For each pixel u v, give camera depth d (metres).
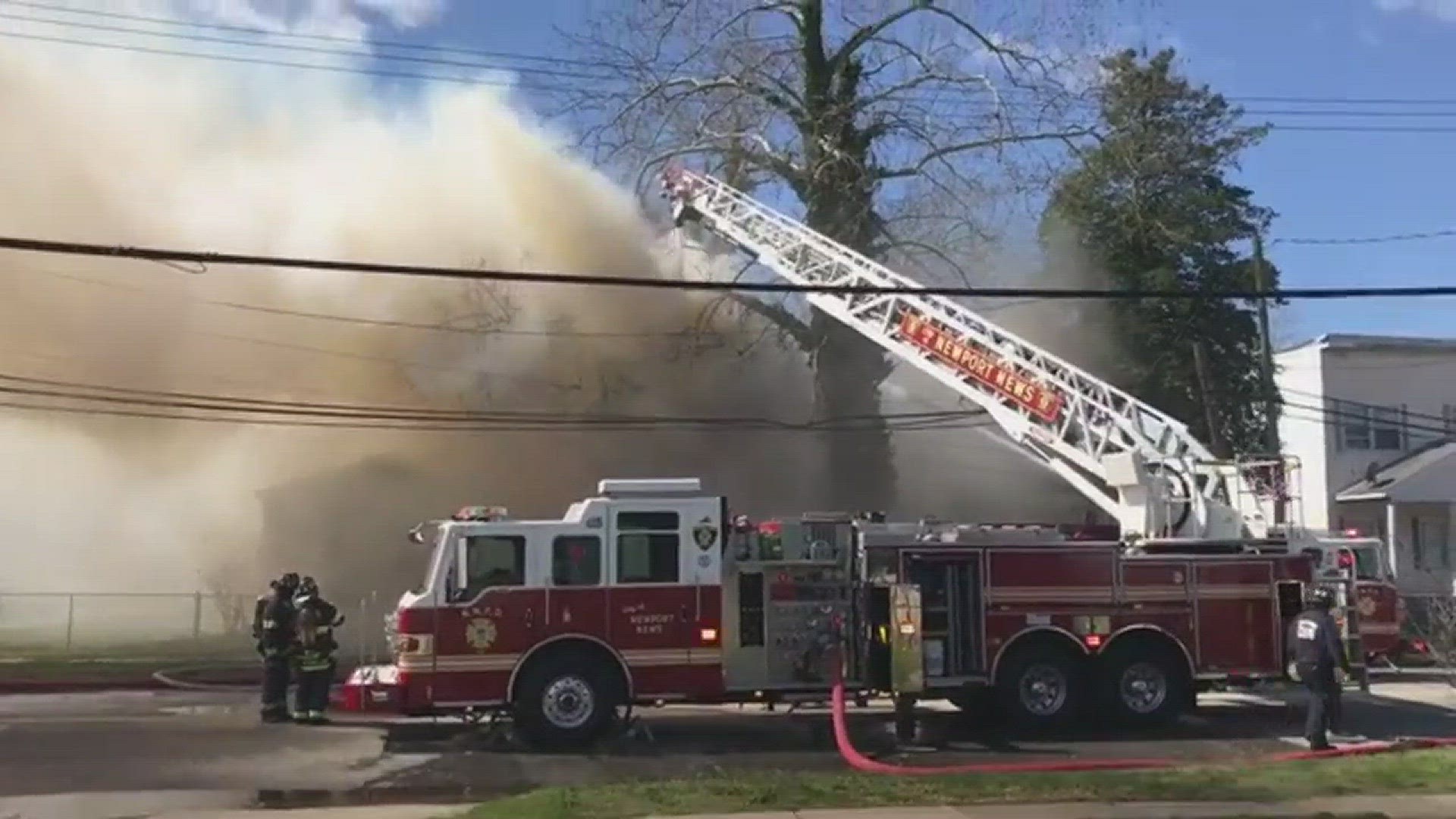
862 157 30.44
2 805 10.49
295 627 15.90
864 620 14.41
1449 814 9.27
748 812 9.40
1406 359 33.91
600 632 13.86
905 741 14.21
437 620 13.69
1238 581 14.98
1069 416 17.62
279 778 11.93
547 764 12.78
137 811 10.23
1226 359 33.81
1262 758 12.62
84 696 19.08
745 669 14.15
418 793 11.19
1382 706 17.05
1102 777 10.85
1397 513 33.06
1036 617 14.64
